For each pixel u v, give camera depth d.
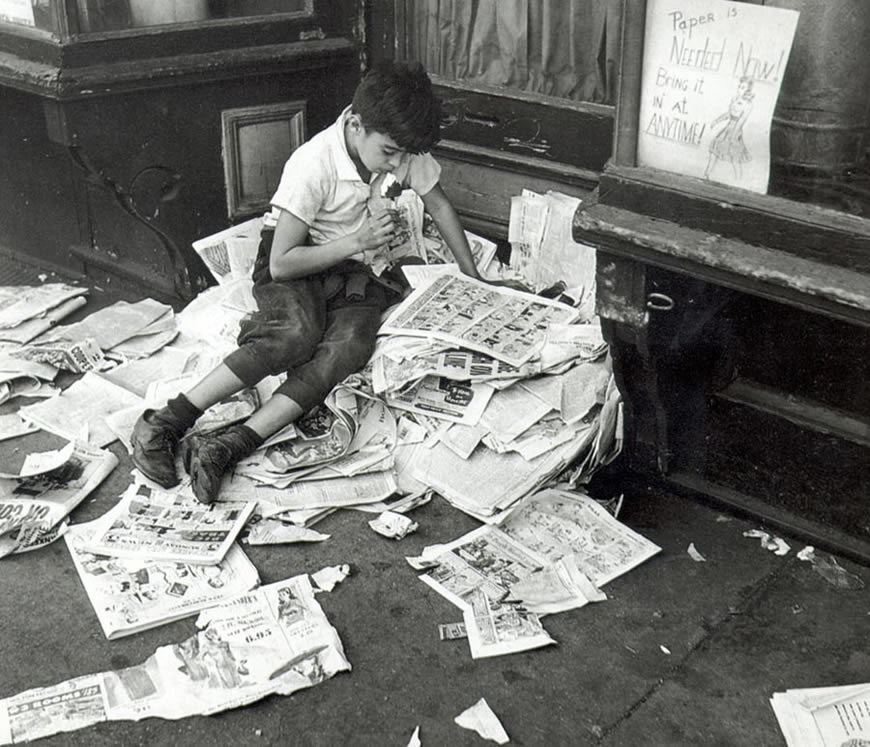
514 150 3.03
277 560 2.29
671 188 2.05
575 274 2.92
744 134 1.97
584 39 2.83
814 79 1.92
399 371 2.53
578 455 2.47
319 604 2.16
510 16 2.93
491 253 3.05
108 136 2.97
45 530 2.35
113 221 3.54
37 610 2.16
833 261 1.90
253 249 3.09
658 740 1.88
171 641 2.08
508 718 1.92
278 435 2.54
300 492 2.44
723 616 2.16
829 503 2.32
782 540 2.37
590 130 2.87
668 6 1.98
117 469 2.60
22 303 3.32
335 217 2.68
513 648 2.06
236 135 3.19
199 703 1.92
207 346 3.02
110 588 2.18
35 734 1.87
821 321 2.21
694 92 2.00
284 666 2.00
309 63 3.19
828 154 1.96
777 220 1.94
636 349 2.30
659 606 2.18
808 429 2.28
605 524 2.38
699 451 2.47
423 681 1.99
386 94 2.45
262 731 1.89
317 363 2.51
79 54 2.85
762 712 1.93
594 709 1.94
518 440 2.48
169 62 2.96
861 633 2.12
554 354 2.57
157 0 2.94
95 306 3.47
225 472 2.44
